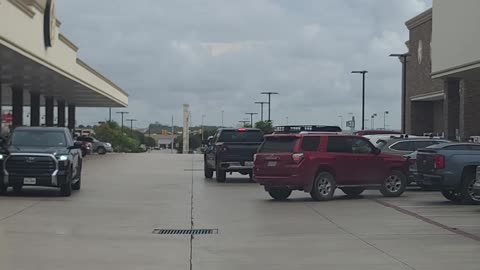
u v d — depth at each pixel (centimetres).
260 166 1950
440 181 1819
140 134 17450
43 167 1956
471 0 2861
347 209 1725
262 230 1366
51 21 3481
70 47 4200
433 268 965
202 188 2412
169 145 17462
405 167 2075
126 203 1873
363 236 1275
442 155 1822
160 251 1123
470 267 972
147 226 1427
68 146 2089
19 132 2089
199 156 5844
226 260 1043
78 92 5662
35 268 971
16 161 1945
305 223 1465
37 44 3284
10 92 6016
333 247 1153
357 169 1983
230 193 2209
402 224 1438
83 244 1188
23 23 2991
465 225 1416
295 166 1889
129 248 1152
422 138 2345
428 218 1535
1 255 1071
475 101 3434
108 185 2503
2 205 1759
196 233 1331
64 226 1409
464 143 1875
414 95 5128
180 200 1970
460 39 2986
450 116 3441
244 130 2770
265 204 1861
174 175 3145
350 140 1998
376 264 1000
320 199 1928
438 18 3262
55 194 2100
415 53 5097
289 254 1091
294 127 2656
